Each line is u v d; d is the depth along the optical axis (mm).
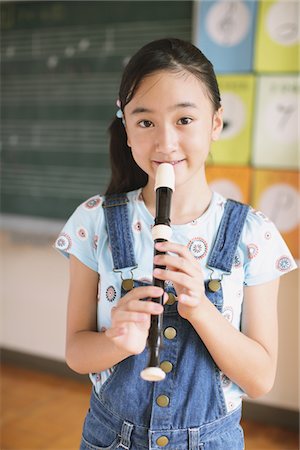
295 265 843
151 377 636
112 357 775
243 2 2053
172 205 847
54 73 2529
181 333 798
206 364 794
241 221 840
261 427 2234
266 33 2035
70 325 874
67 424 2232
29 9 2549
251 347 773
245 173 2119
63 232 886
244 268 827
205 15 2113
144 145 759
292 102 2029
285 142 2057
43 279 2730
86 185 2521
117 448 798
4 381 2639
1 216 2736
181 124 749
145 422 784
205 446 783
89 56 2438
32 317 2771
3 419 2258
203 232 832
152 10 2275
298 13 1983
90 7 2406
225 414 798
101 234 864
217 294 796
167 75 731
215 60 2113
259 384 790
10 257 2797
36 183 2637
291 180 2064
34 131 2613
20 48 2596
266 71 2049
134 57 777
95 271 875
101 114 2445
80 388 2574
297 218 2070
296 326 2193
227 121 2123
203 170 854
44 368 2746
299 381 2213
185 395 785
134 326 690
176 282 686
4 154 2701
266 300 830
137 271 823
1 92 2672
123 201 880
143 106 742
